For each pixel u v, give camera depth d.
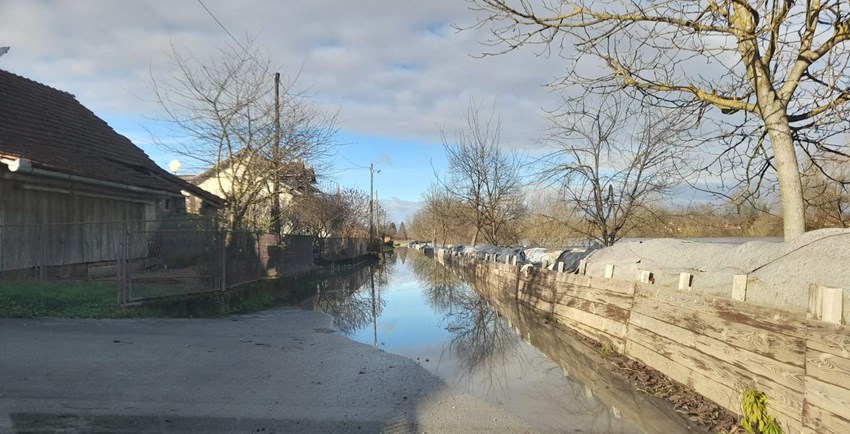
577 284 10.54
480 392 6.46
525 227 28.33
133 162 16.22
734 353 5.37
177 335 8.38
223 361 6.99
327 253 29.89
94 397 5.23
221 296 11.98
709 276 6.30
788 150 5.68
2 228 10.29
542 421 5.38
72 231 12.38
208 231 11.97
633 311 7.91
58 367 6.07
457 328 12.01
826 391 4.12
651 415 5.60
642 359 7.48
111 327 8.49
